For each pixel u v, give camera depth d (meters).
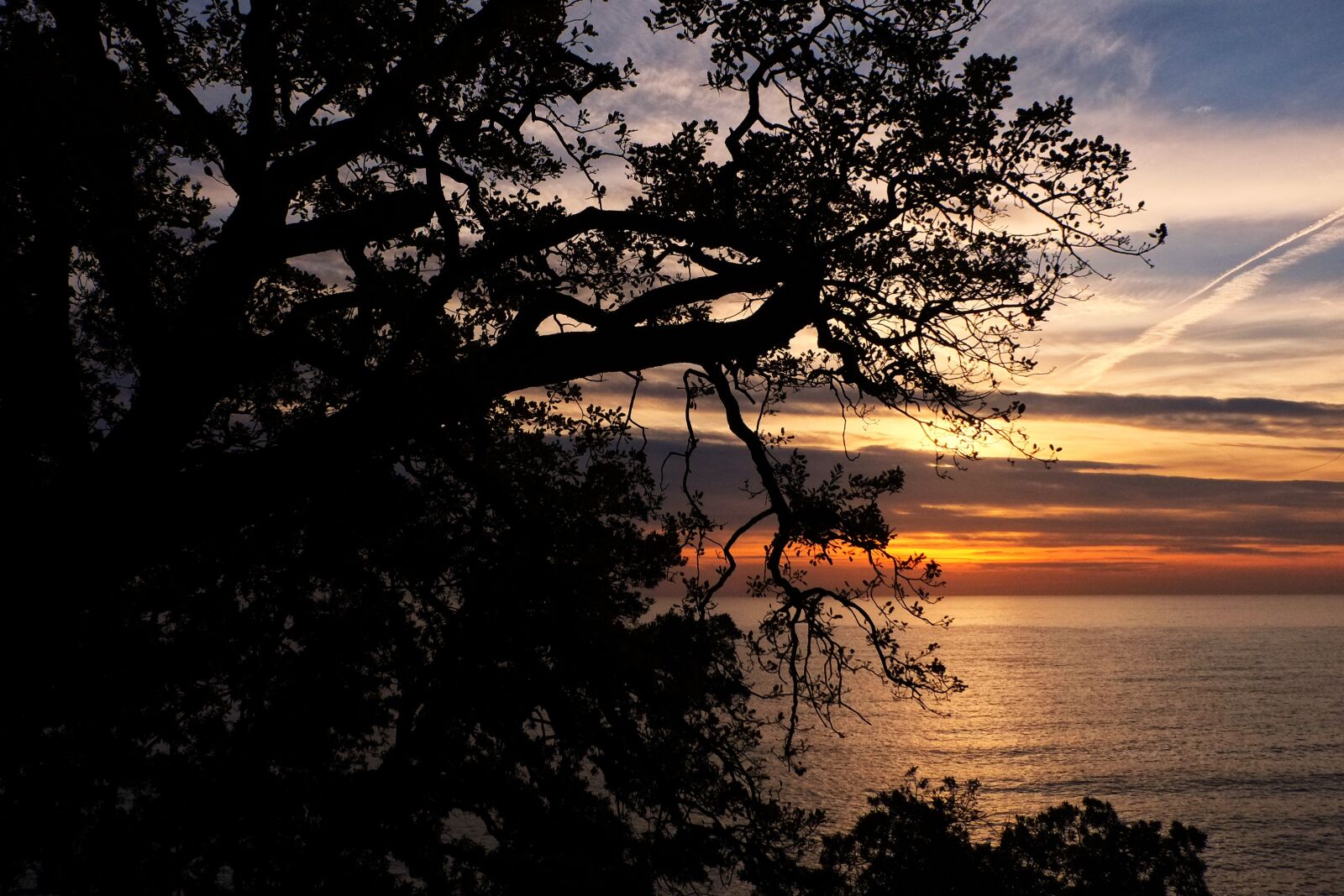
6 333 5.24
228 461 5.42
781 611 7.92
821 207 6.42
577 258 7.51
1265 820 86.88
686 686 7.60
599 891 7.39
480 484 6.61
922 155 6.35
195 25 6.91
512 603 7.16
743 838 7.79
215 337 5.56
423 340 6.18
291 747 7.01
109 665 6.11
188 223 7.06
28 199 5.18
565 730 7.55
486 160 7.71
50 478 6.04
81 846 6.44
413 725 7.71
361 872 7.46
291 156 6.07
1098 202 6.23
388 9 6.55
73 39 5.32
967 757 114.75
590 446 8.43
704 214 6.74
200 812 6.54
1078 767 110.88
